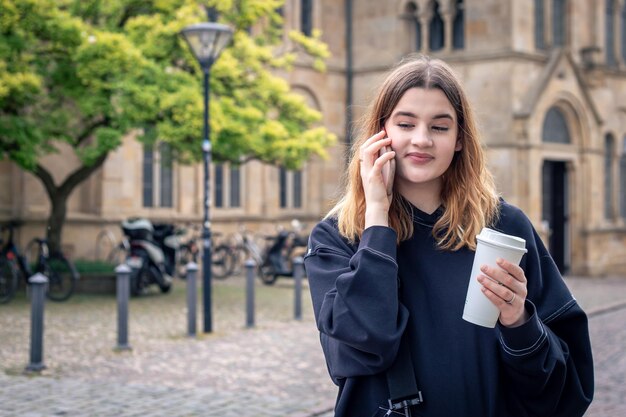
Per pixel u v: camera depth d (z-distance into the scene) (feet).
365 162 7.77
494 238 7.07
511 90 71.46
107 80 47.14
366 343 7.18
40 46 48.26
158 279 53.21
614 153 84.89
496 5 71.97
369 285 7.29
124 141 67.36
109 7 49.06
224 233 74.74
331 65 81.00
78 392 25.90
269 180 78.28
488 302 7.13
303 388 27.12
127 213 67.82
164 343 35.47
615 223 84.23
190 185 73.00
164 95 45.55
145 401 24.85
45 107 50.44
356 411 7.70
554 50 74.79
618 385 28.99
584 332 7.93
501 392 7.57
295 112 55.42
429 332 7.55
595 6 82.07
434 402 7.44
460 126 7.97
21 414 23.00
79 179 52.31
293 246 67.00
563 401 7.83
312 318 44.16
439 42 77.00
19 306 46.34
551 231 78.79
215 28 39.34
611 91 84.69
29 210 63.31
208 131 40.19
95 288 52.47
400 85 7.79
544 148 73.41
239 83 52.37
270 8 51.62
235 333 38.58
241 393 26.20
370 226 7.55
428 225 7.88
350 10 81.87
